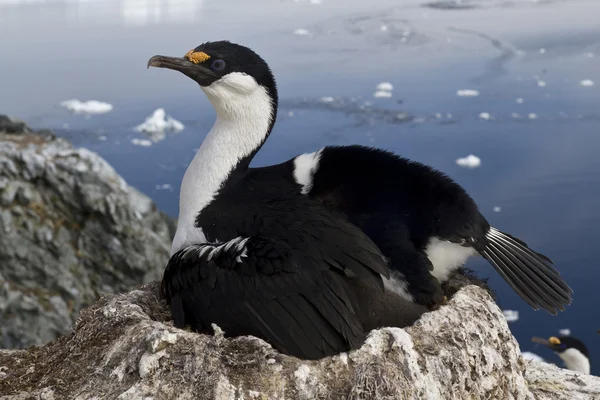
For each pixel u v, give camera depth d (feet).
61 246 44.70
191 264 17.19
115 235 45.73
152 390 15.76
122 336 17.02
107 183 46.01
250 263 16.44
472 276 19.85
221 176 19.12
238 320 16.37
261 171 19.89
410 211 18.42
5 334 42.96
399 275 17.62
